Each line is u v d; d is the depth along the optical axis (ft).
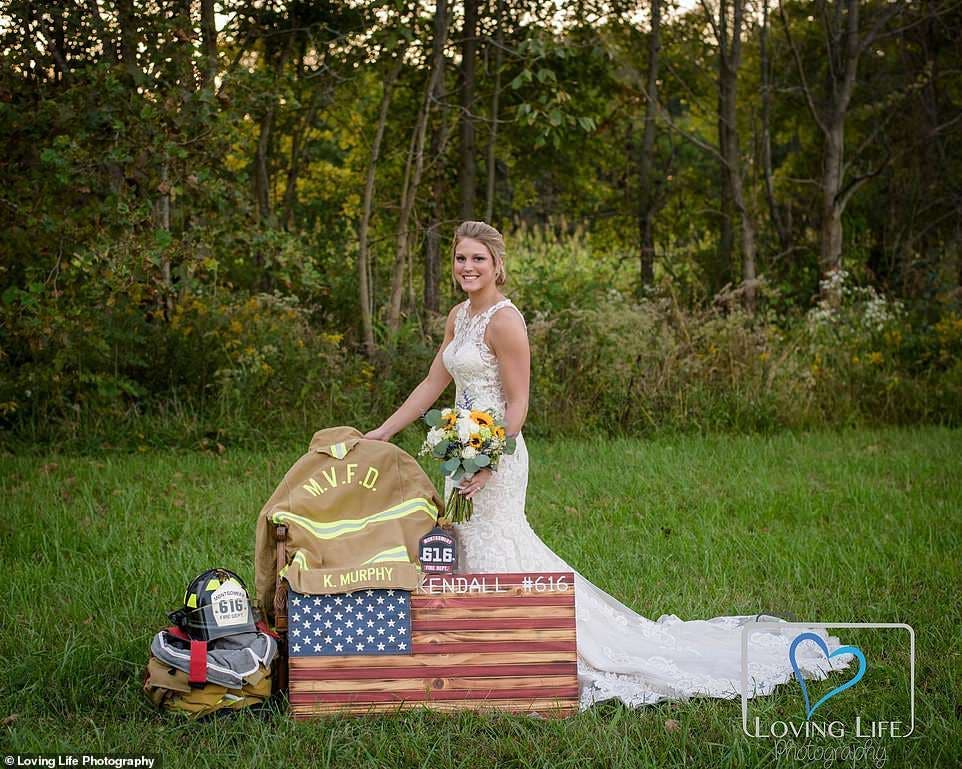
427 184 44.09
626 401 33.73
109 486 24.49
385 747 11.82
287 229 41.63
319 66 40.47
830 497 24.44
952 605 16.57
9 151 28.89
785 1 56.08
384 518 13.58
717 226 58.65
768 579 18.44
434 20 38.73
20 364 30.68
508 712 12.92
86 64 29.22
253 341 31.78
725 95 48.52
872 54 57.11
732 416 34.37
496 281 14.30
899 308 42.75
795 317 43.47
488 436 13.38
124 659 14.07
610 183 59.11
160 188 28.35
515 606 13.07
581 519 22.57
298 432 30.50
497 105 43.39
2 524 20.61
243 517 21.97
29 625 15.26
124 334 30.12
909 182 56.44
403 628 12.87
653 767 11.36
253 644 12.75
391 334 34.94
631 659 14.33
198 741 12.01
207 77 29.86
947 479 26.37
